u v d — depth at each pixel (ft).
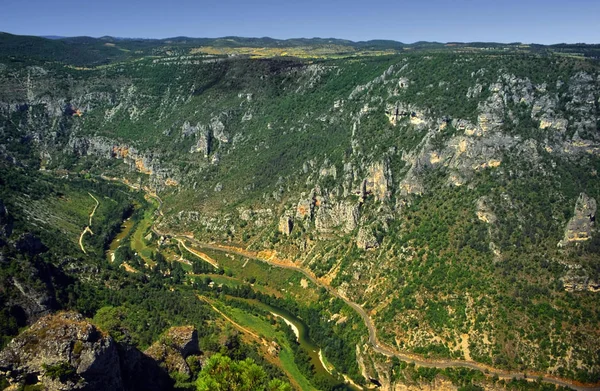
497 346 601.62
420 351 629.10
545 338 595.47
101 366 355.77
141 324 583.58
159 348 461.78
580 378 564.30
